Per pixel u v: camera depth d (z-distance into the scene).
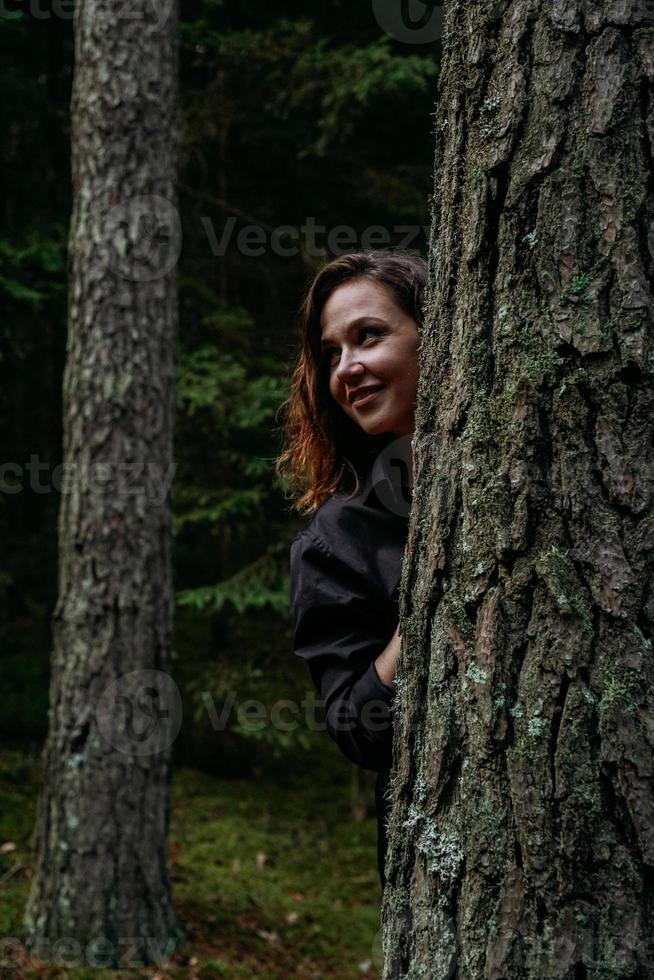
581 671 0.93
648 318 0.94
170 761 3.83
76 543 3.72
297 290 5.84
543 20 0.99
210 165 5.96
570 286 0.96
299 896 4.81
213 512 5.17
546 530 0.96
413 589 1.10
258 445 5.37
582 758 0.92
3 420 7.29
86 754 3.65
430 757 1.04
